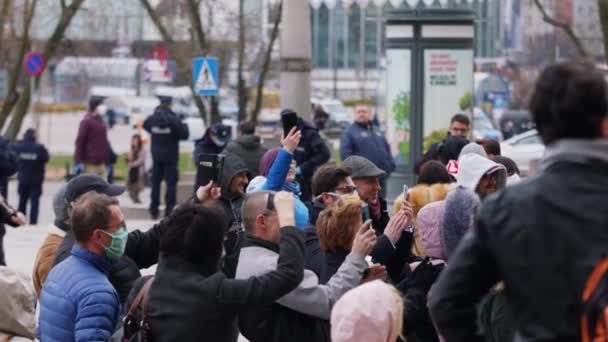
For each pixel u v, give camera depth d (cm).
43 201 2842
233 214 782
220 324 559
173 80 5706
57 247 745
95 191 676
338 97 7481
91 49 5541
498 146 1147
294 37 1731
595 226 357
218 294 555
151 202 2142
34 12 3073
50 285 620
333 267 667
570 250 357
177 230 564
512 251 365
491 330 583
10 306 687
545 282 358
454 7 2092
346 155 1622
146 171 2852
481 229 375
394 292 529
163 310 558
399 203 874
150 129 2114
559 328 355
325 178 811
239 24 2716
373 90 7200
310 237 723
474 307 390
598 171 364
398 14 2047
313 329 630
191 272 564
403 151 2055
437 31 2041
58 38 2967
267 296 559
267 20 2938
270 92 5825
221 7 2722
